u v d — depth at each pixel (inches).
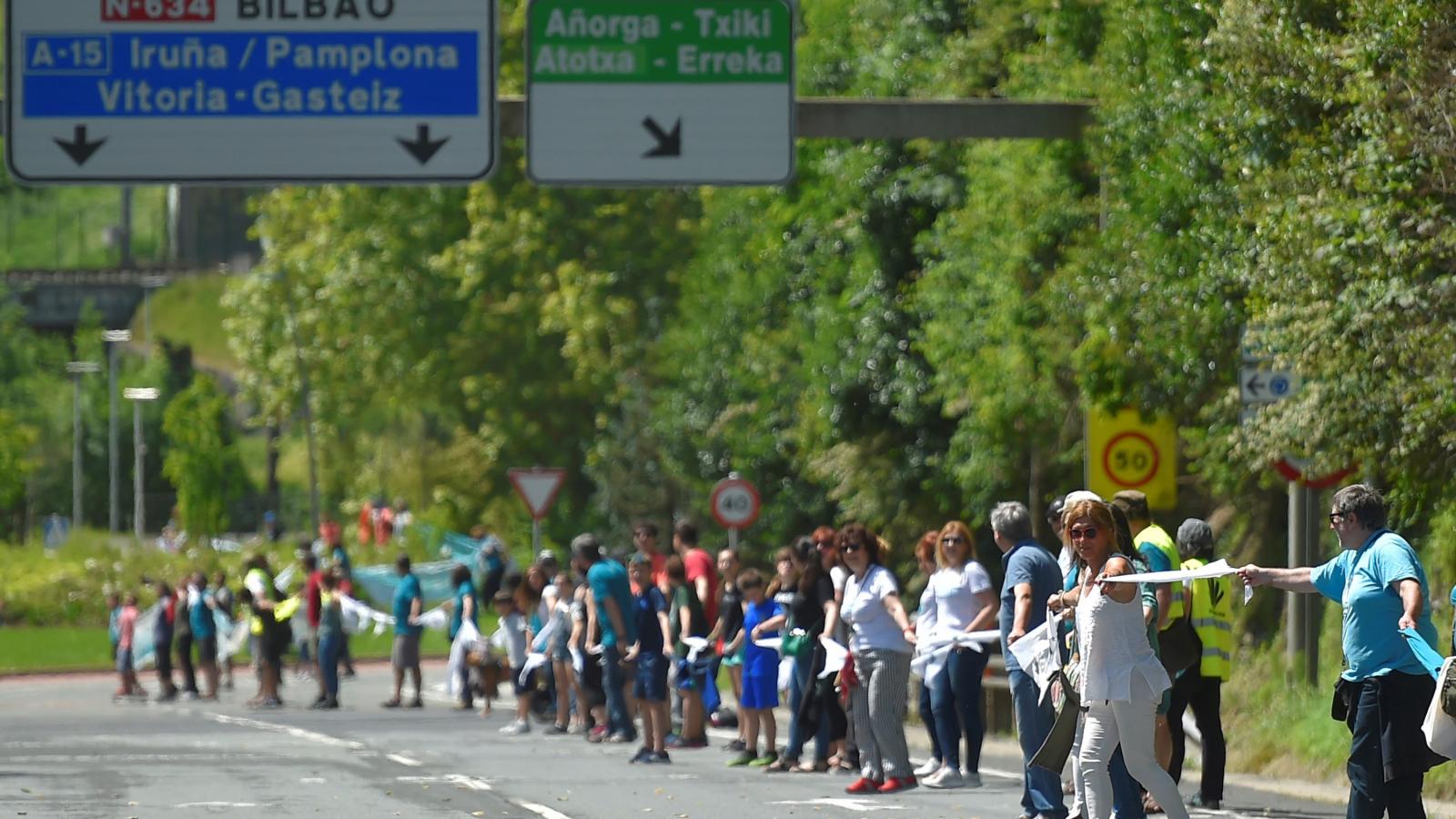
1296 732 2171.5
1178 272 2258.9
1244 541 2933.1
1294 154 1889.8
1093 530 1406.3
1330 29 1946.4
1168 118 2218.3
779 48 2027.6
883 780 2041.1
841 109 2030.0
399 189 7623.0
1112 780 1418.6
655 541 2459.4
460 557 7406.5
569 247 7347.4
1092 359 2400.3
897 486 3956.7
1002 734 2807.6
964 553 2014.0
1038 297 2760.8
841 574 2266.2
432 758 2554.1
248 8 2016.5
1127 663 1395.2
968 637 2010.3
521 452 7632.9
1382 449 1883.6
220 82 2017.7
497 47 2025.1
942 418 3806.6
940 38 3577.8
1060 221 2785.4
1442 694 1296.8
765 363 5039.4
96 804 1961.1
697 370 5782.5
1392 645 1354.6
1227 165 2038.6
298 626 4950.8
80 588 7273.6
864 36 3759.8
